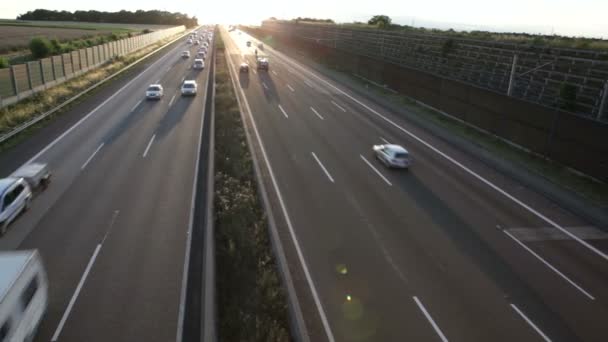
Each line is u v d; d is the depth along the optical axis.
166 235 16.16
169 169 22.75
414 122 37.59
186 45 108.19
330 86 54.38
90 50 54.25
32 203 18.27
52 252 14.66
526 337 12.17
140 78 52.34
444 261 15.79
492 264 15.80
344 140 30.86
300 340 11.07
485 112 33.62
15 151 24.56
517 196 22.42
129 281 13.38
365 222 18.44
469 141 31.28
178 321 11.82
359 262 15.36
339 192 21.45
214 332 10.81
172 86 47.56
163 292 12.96
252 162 24.33
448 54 44.69
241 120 33.75
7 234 15.69
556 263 16.16
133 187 20.28
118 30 129.25
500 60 36.59
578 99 27.98
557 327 12.66
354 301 13.26
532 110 28.44
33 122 29.50
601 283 15.03
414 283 14.34
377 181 23.27
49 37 87.69
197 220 17.39
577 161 25.16
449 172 25.55
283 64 74.56
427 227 18.34
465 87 36.09
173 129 30.41
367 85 55.16
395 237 17.33
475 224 18.95
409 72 46.72
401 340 11.75
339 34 86.94
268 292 13.03
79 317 11.76
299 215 18.70
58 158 23.77
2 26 119.69
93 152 24.98
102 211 17.78
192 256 14.88
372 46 68.06
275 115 37.12
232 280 13.52
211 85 48.56
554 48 30.88
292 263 15.08
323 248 16.16
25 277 10.31
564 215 20.38
